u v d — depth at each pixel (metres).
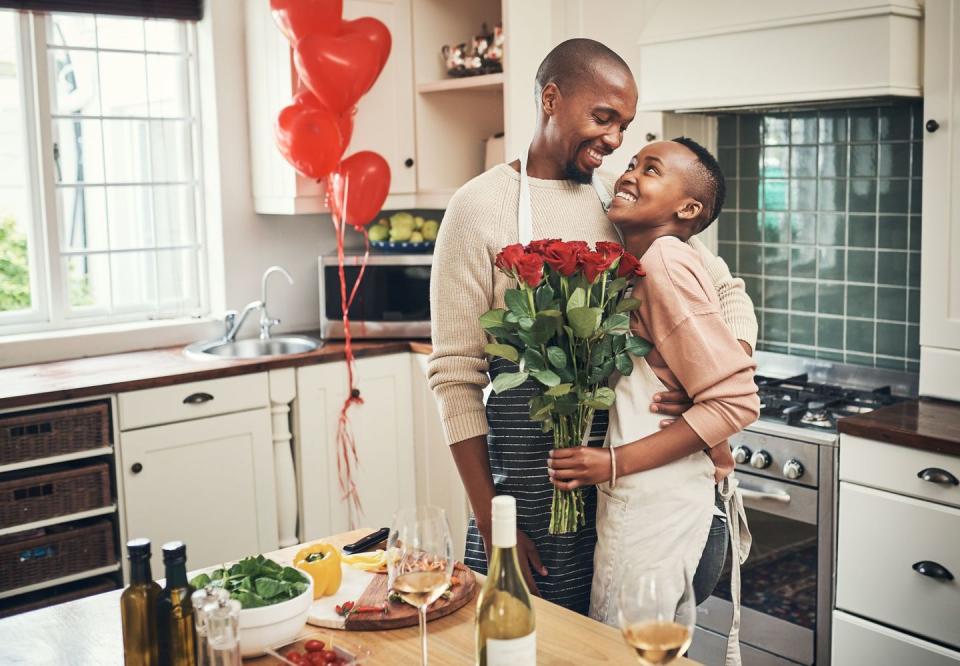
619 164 3.46
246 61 3.96
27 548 3.06
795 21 2.73
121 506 3.23
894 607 2.55
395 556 1.36
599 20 3.51
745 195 3.46
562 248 1.64
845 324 3.25
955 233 2.68
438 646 1.47
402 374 3.79
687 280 1.73
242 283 4.06
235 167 3.99
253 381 3.45
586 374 1.70
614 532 1.75
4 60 3.65
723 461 1.83
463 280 1.87
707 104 2.98
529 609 1.27
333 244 4.29
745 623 2.89
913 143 3.02
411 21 3.92
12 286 3.74
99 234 3.89
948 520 2.42
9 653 1.50
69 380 3.22
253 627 1.43
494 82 3.68
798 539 2.79
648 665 1.25
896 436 2.48
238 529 3.47
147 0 3.82
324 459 3.63
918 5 2.64
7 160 3.69
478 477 1.85
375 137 3.86
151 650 1.36
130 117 3.90
